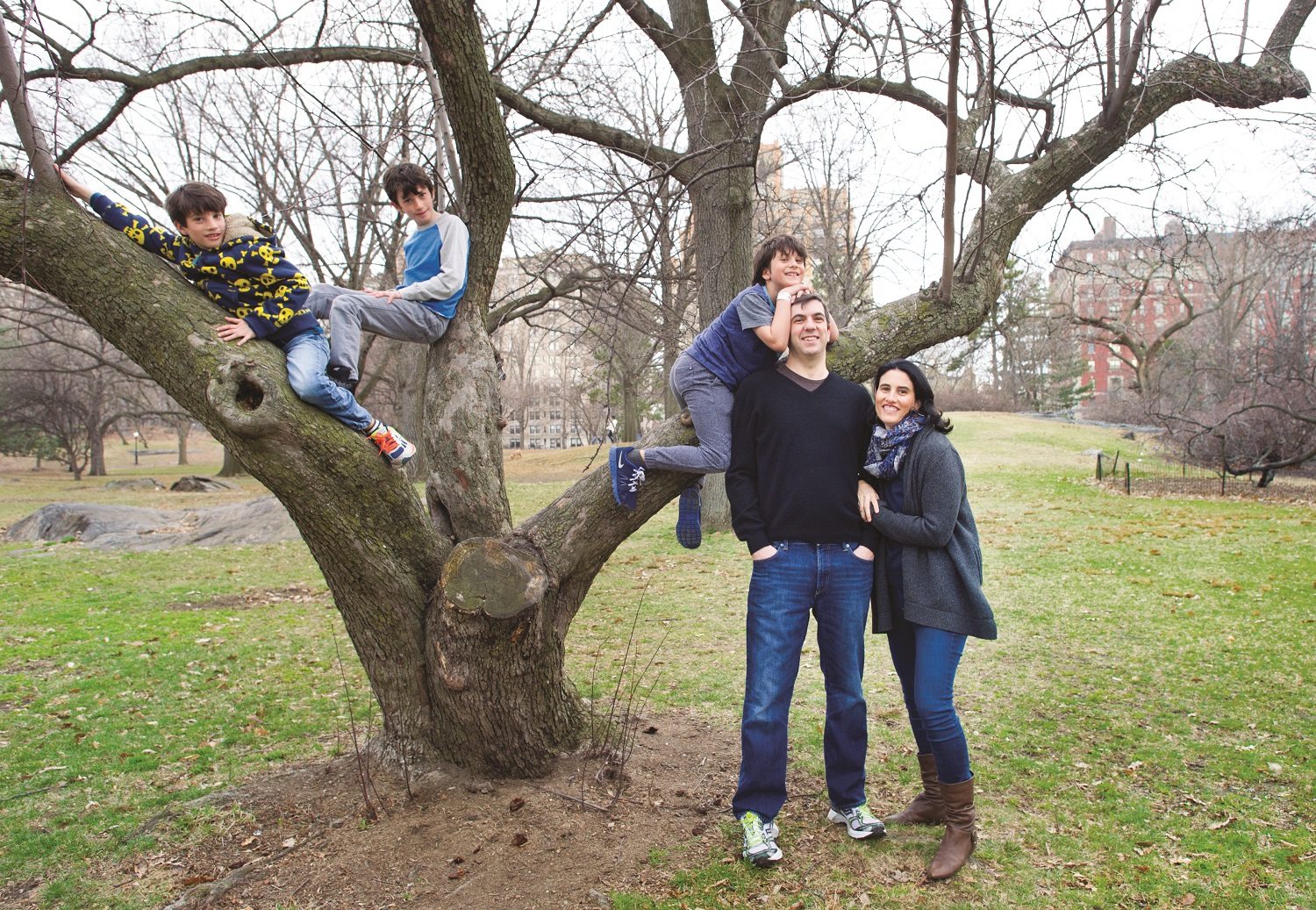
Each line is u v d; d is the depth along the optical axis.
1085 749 4.66
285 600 9.68
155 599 9.70
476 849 3.33
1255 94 4.18
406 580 3.55
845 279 17.53
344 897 3.11
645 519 3.73
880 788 4.14
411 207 3.73
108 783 4.48
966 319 4.00
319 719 5.52
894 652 3.59
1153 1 3.60
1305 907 3.05
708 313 11.36
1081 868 3.35
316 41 6.85
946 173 3.49
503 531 3.87
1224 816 3.80
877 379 3.44
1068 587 9.17
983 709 5.39
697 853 3.39
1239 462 20.45
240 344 3.02
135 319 2.95
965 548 3.32
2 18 2.96
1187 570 9.85
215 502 22.94
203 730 5.32
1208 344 36.50
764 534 3.37
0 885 3.42
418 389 22.44
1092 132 4.09
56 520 15.37
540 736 3.83
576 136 9.56
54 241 2.88
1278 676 5.89
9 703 5.93
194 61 7.61
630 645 7.24
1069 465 23.11
